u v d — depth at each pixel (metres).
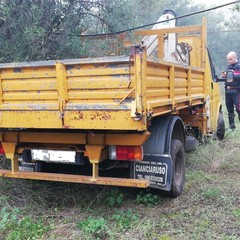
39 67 3.90
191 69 5.45
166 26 7.38
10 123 4.05
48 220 4.11
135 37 7.03
